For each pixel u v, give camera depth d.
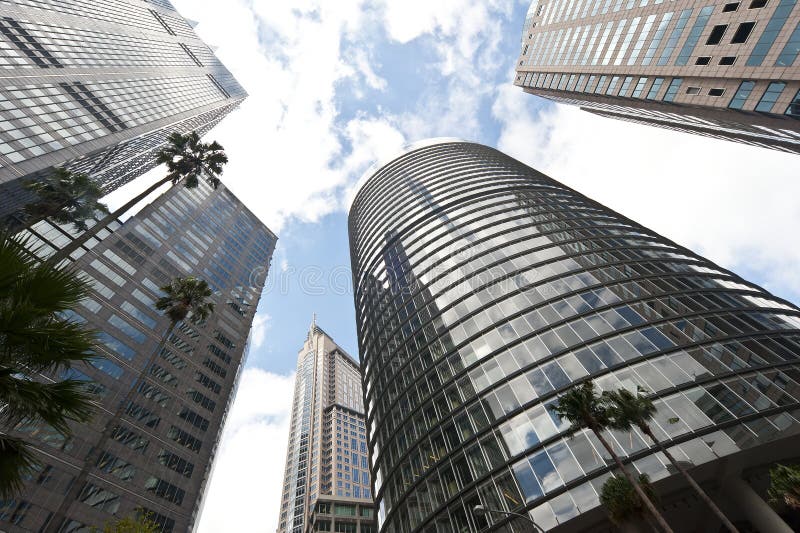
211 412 54.25
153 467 42.31
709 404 23.23
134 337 49.56
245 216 99.94
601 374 27.45
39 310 7.32
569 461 23.38
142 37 105.38
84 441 37.50
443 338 39.81
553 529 20.81
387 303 54.34
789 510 20.03
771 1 38.88
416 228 62.25
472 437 28.81
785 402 22.19
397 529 28.98
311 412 152.75
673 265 39.62
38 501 31.67
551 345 31.73
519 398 28.92
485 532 23.02
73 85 64.56
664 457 21.23
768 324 30.61
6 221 44.84
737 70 42.56
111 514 35.69
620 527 19.39
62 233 49.12
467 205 60.69
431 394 35.47
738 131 51.69
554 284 38.19
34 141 50.00
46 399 7.55
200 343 60.44
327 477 124.00
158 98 90.38
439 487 27.89
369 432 43.38
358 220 87.31
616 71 60.09
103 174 71.19
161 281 59.19
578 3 69.75
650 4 53.59
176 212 75.00
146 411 45.53
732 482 20.41
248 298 78.75
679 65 49.41
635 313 32.16
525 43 91.69
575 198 60.03
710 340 28.25
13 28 59.72
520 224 50.91
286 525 122.25
